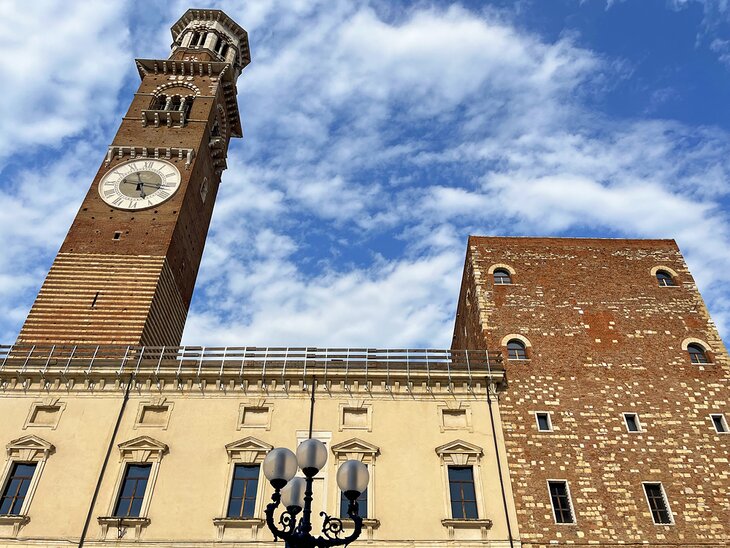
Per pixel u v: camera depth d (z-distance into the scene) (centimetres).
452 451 3466
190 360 3803
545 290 4297
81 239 4897
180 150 5606
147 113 5909
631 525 3222
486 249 4562
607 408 3681
